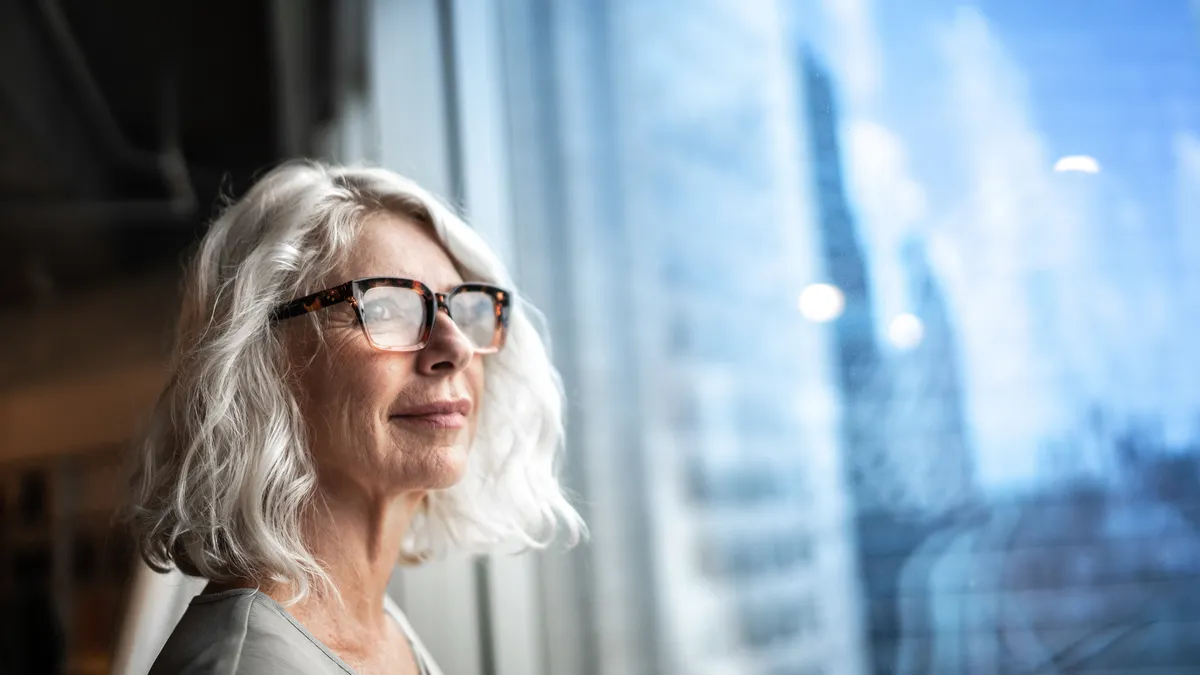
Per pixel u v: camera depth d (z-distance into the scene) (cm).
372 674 90
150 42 215
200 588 111
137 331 355
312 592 87
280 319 90
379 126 212
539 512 113
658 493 170
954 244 133
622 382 176
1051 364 125
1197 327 115
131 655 104
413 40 211
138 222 315
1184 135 118
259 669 74
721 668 162
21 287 364
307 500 89
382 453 89
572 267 183
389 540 95
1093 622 120
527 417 113
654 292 172
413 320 91
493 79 196
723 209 163
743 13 159
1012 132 129
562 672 183
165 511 87
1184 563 114
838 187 146
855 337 144
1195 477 114
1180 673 114
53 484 369
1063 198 125
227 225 96
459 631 193
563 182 185
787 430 153
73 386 371
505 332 104
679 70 170
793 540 150
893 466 138
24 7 189
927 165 136
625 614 174
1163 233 118
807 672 149
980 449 130
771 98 155
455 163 200
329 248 92
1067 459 123
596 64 183
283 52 231
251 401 87
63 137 249
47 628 357
